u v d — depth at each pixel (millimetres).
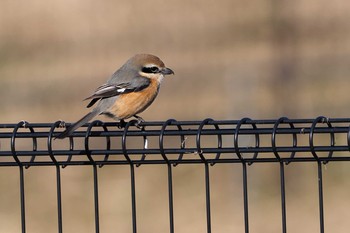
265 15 25031
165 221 15031
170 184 7707
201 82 21922
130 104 10578
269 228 14633
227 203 15531
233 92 18734
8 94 21781
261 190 15875
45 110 20719
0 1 26906
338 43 23219
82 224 15141
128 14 26281
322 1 24609
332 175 16031
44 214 15602
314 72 21484
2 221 15336
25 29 25891
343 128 7531
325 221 14586
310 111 19359
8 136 7930
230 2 26109
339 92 20234
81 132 8031
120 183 16406
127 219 15141
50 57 24438
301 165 16062
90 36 25469
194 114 19734
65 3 26891
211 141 16750
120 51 24641
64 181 16688
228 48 24172
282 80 21391
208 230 7691
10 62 24188
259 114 19328
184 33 25547
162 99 20766
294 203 15414
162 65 10875
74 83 22328
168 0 27234
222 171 16203
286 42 23953
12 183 16812
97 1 27016
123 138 7746
